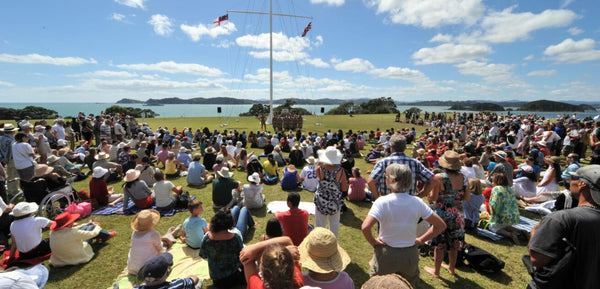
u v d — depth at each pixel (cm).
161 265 269
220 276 354
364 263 432
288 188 784
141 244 394
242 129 2555
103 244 483
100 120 1571
